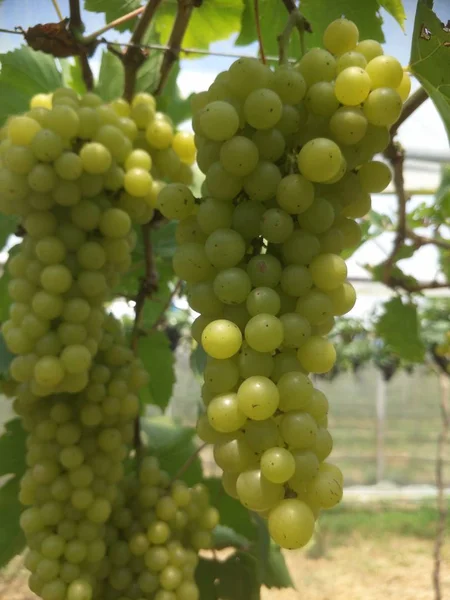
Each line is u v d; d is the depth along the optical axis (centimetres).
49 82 47
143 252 49
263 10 47
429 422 281
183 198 27
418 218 85
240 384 25
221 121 25
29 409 37
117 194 36
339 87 26
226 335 24
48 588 33
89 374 36
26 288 32
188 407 183
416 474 278
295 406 24
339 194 28
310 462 24
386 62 26
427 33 30
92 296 33
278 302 25
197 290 27
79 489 34
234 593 45
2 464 41
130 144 36
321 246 27
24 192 31
